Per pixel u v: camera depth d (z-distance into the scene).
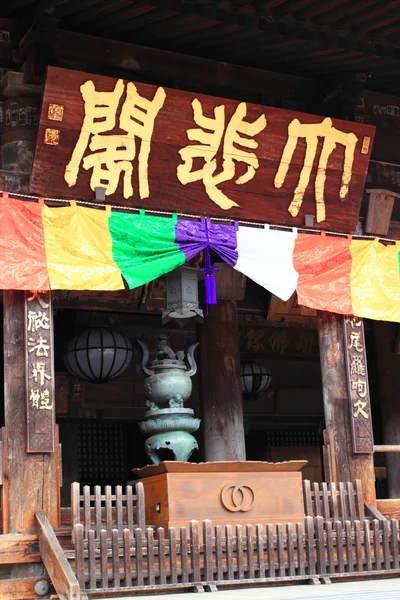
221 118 12.45
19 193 11.81
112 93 11.75
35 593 10.27
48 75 11.30
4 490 10.84
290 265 13.03
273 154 12.91
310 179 13.25
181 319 13.38
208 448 14.49
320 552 11.22
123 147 12.05
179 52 13.08
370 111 14.41
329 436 13.03
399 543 11.98
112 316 16.20
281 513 11.59
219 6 11.45
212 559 10.52
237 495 11.35
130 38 12.68
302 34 12.15
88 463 18.88
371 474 12.99
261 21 11.84
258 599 9.05
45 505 10.86
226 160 12.66
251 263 12.80
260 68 13.64
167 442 12.45
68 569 9.70
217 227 12.66
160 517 11.05
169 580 10.30
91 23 12.19
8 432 10.98
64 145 11.71
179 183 12.46
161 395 12.73
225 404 14.62
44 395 11.12
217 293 14.75
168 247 12.30
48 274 11.43
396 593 9.51
